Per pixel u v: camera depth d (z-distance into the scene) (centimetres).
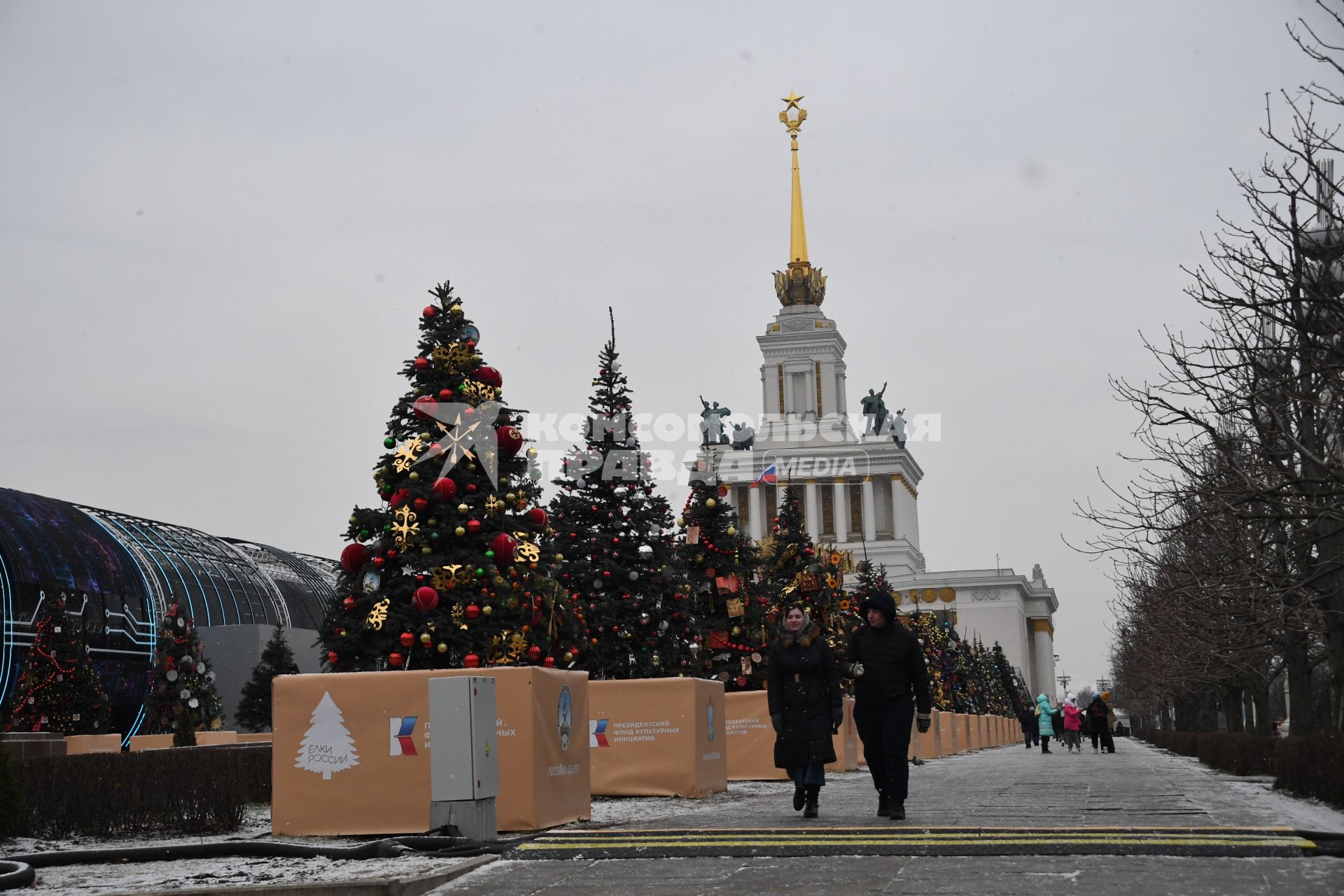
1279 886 845
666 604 2706
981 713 8494
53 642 4397
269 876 1070
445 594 1842
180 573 6266
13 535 5347
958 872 927
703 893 877
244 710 5831
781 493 13750
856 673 1405
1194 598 2353
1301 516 1809
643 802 1802
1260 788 2008
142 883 1066
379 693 1421
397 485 1917
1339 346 1778
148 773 1638
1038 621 16262
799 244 14512
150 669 5172
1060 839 1081
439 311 1983
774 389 14225
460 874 1011
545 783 1391
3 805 1507
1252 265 1947
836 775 2767
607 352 2838
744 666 3091
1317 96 1817
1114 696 14488
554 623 2023
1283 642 2897
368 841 1396
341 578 1891
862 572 5444
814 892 861
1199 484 2234
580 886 931
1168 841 1045
